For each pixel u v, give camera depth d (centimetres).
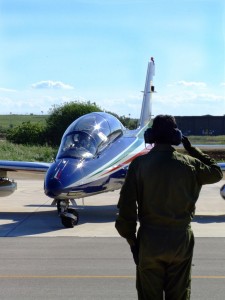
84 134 1370
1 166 1557
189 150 470
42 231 1168
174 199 427
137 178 436
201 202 1714
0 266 821
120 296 659
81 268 806
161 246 420
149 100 2198
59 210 1259
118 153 1412
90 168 1280
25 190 2073
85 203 1678
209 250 946
